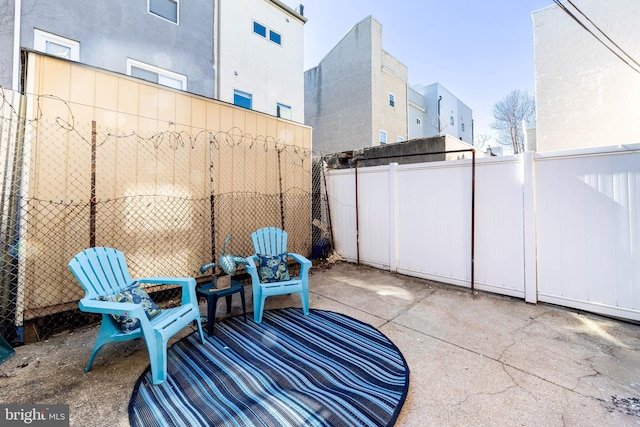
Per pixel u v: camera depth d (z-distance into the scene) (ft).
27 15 14.75
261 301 9.61
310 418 5.38
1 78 14.12
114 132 10.02
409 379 6.56
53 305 8.93
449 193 13.29
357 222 16.89
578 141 22.80
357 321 9.68
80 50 16.35
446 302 11.35
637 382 6.44
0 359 7.26
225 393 6.13
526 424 5.28
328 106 40.88
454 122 60.03
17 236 8.38
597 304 9.87
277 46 27.27
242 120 13.74
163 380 6.46
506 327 9.20
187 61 20.88
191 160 11.96
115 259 8.07
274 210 15.25
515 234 11.51
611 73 21.53
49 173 8.84
